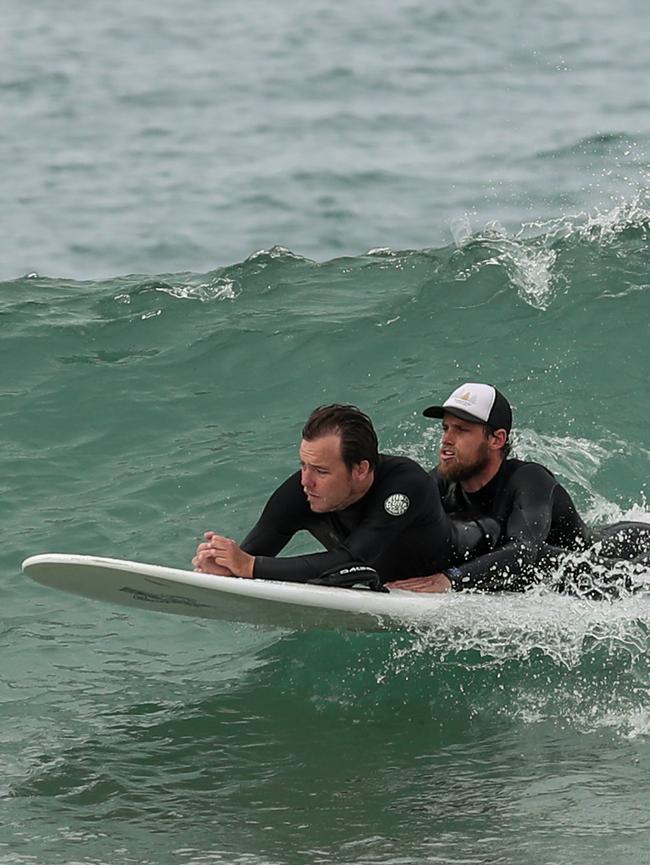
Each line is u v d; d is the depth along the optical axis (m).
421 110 87.81
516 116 86.00
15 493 31.67
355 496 23.75
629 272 41.47
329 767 21.98
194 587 23.28
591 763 21.83
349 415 23.23
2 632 26.27
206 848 19.78
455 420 25.38
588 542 26.39
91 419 35.28
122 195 73.69
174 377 37.34
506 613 24.66
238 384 37.03
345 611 23.83
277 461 32.94
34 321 40.38
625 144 79.06
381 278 43.09
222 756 22.33
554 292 40.62
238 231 68.06
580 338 38.31
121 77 96.50
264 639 26.14
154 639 26.22
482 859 19.31
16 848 19.81
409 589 24.33
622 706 23.53
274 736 22.94
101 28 111.00
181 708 23.81
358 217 69.25
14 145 82.44
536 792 21.02
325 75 96.31
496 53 102.25
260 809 20.81
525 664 24.92
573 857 19.25
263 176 75.75
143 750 22.52
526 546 24.97
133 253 65.56
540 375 36.72
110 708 23.84
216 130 84.62
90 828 20.34
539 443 33.16
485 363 37.41
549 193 71.25
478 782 21.41
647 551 27.03
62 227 69.19
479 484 25.84
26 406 35.72
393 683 24.41
